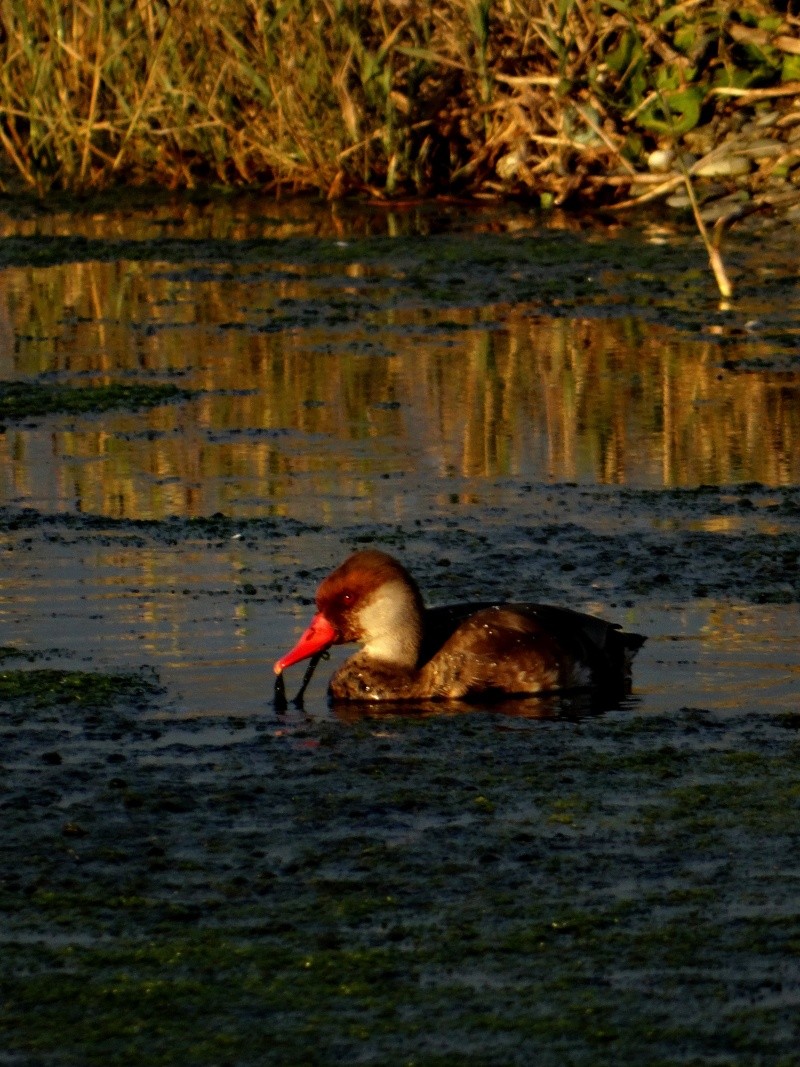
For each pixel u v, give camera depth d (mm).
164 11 30484
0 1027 6777
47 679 10695
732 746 9664
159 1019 6805
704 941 7344
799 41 27422
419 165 29188
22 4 31188
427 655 10984
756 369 19250
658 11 28172
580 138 28141
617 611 11945
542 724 10227
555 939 7387
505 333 21234
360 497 14852
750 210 26531
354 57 29453
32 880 8023
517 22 28625
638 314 21969
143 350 20781
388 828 8578
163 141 31547
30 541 13617
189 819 8703
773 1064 6430
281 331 21688
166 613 11922
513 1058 6492
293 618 11820
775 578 12602
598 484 15227
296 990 7008
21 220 29641
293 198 30203
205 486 15219
